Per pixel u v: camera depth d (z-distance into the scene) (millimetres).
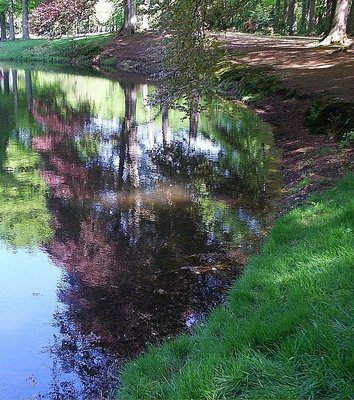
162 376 3830
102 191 9359
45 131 14859
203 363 3451
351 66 17312
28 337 4922
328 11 32812
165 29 8523
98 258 6645
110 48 35188
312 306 3760
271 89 16328
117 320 5176
